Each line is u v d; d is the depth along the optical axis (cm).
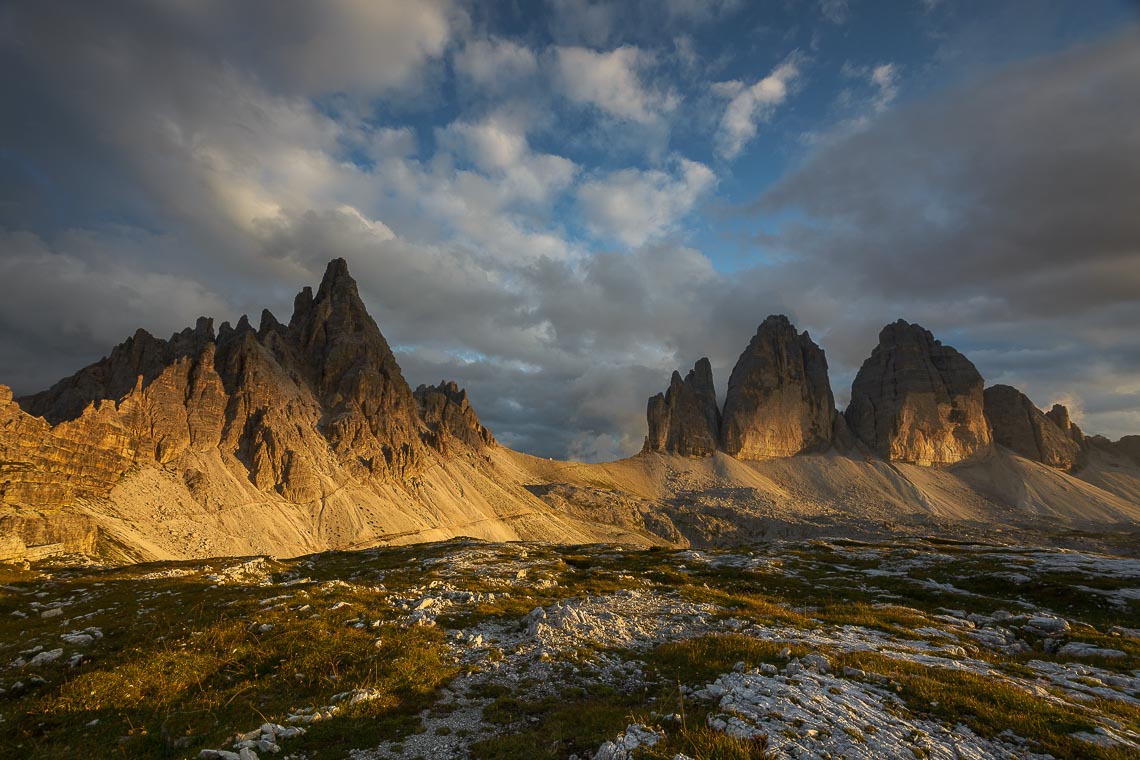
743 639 3133
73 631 3500
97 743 1966
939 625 4097
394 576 6041
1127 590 5519
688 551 9888
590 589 5225
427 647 3114
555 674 2783
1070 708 2050
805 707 1961
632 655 3123
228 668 2747
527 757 1836
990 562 7525
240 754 1820
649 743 1762
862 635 3494
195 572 6316
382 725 2131
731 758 1589
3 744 1973
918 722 1888
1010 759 1641
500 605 4262
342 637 3161
